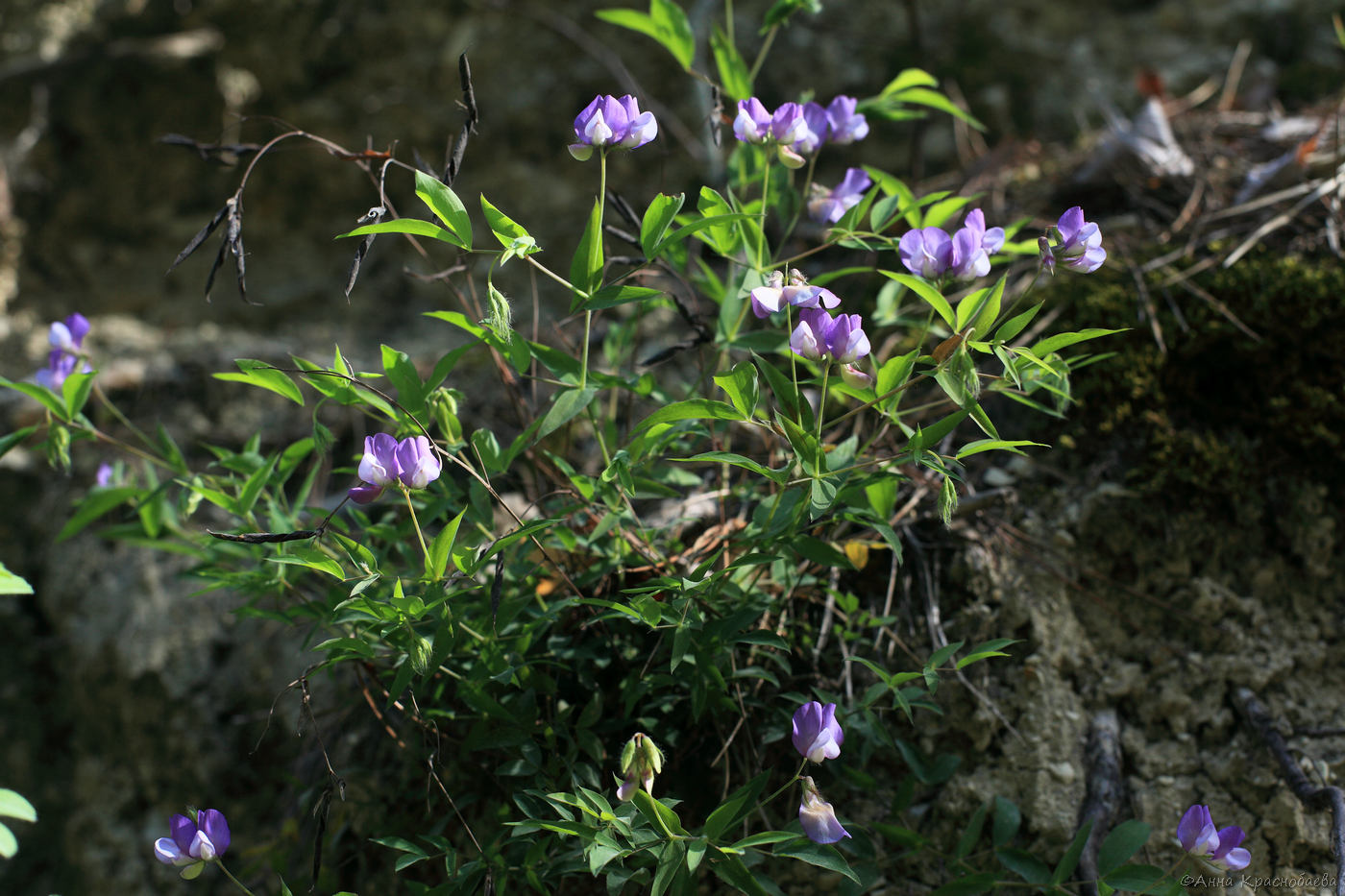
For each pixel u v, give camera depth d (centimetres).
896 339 98
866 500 83
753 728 85
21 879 106
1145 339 93
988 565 89
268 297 138
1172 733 87
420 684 84
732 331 85
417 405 79
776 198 87
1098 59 132
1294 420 91
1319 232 95
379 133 143
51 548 112
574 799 77
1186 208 98
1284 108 119
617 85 138
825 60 136
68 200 146
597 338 108
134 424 114
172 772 103
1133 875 78
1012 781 85
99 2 151
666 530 89
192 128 148
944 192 83
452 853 80
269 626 103
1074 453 92
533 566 83
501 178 138
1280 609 89
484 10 146
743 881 77
